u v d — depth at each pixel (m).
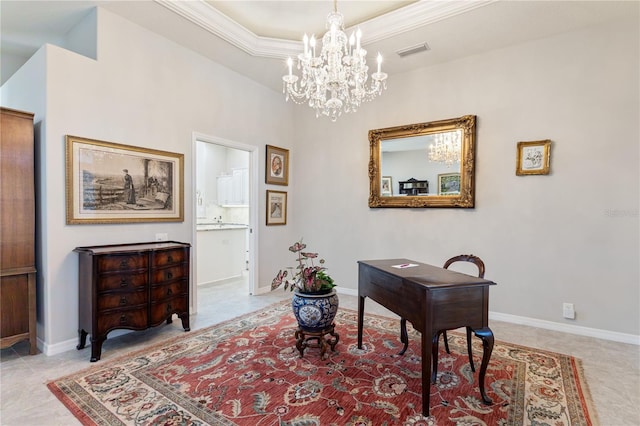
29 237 2.63
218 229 5.40
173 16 3.03
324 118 4.86
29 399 1.99
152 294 2.88
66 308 2.74
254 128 4.50
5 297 2.53
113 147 2.99
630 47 2.92
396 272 2.26
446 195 3.83
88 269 2.62
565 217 3.21
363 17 3.34
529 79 3.37
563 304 3.22
